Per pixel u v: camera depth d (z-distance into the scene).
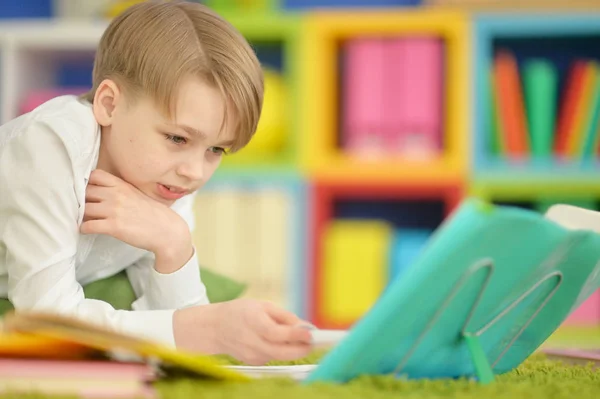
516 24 3.60
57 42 3.68
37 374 0.87
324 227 3.87
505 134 3.59
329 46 3.79
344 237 3.62
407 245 3.60
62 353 0.95
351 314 3.60
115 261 1.66
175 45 1.39
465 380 1.13
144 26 1.43
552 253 1.06
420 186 3.65
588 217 1.16
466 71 3.58
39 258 1.36
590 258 1.14
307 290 3.59
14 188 1.39
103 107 1.45
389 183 3.60
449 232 0.92
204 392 0.89
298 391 0.89
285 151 3.80
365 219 4.20
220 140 1.42
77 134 1.42
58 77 4.21
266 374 1.15
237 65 1.41
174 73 1.36
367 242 3.61
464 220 0.92
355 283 3.61
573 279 1.17
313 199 3.62
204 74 1.37
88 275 1.66
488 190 3.62
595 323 3.48
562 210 1.19
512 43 4.08
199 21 1.44
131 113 1.42
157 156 1.41
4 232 1.40
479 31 3.60
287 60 3.88
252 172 3.62
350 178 3.61
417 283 0.93
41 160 1.40
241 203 3.63
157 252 1.51
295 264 3.60
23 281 1.36
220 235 3.63
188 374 0.98
